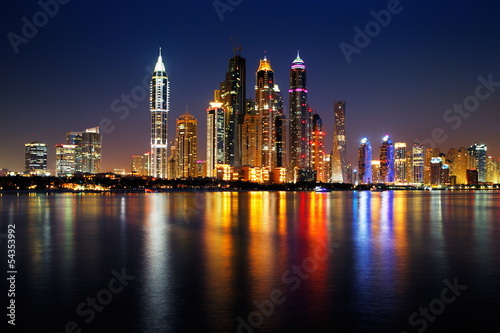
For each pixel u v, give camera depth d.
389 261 53.94
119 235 81.94
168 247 66.19
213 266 50.31
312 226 100.38
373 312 32.97
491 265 51.44
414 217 130.62
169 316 31.97
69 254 59.34
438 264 52.03
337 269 48.69
